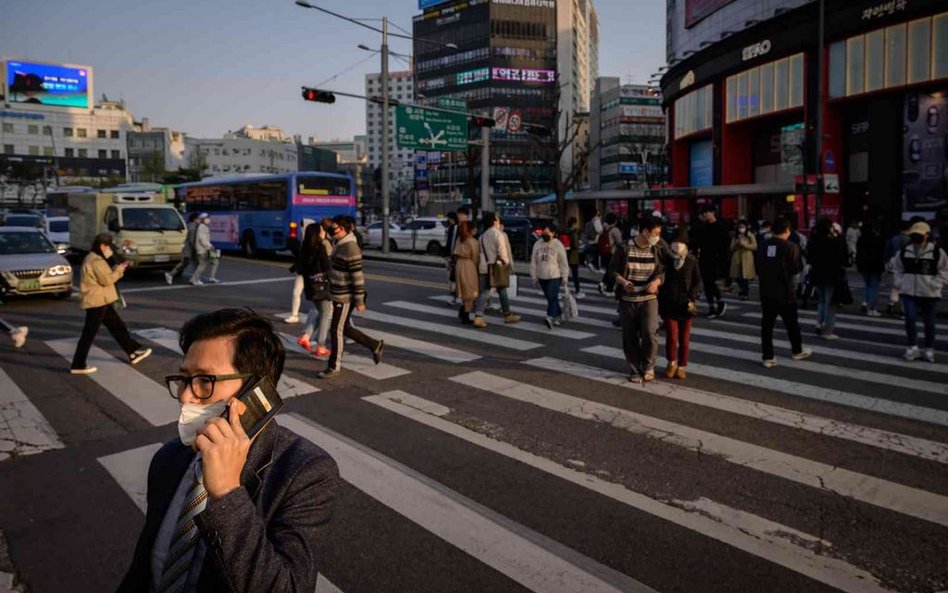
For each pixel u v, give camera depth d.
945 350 9.28
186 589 1.40
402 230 30.50
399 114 27.66
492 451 5.36
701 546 3.82
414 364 8.47
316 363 8.50
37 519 4.23
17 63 109.75
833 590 3.38
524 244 27.44
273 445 1.56
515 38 117.94
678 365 7.79
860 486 4.66
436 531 3.98
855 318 12.35
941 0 23.88
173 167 125.62
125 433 5.87
